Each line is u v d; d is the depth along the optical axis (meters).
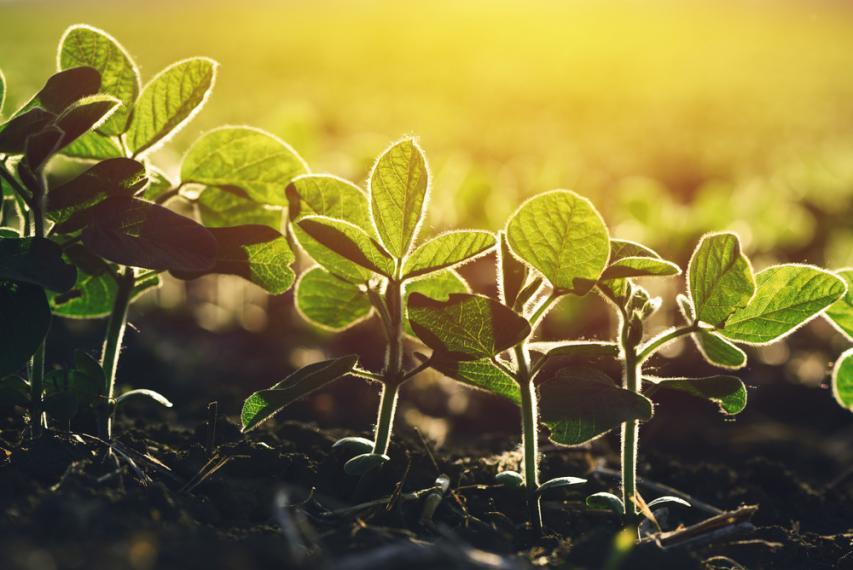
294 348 1.49
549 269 0.72
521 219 0.71
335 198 0.75
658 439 1.19
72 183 0.72
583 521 0.78
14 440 0.76
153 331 1.43
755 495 0.88
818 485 1.05
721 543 0.76
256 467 0.76
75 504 0.65
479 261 1.83
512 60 9.59
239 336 1.53
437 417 1.21
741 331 0.73
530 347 0.75
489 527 0.74
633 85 7.52
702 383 0.72
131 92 0.76
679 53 10.98
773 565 0.77
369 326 1.55
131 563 0.62
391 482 0.77
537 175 2.25
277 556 0.65
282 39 11.13
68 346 1.22
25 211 0.75
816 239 2.05
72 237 0.75
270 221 0.82
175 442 0.84
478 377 0.75
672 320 1.47
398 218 0.72
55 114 0.71
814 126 5.14
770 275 0.72
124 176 0.72
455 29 13.65
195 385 1.22
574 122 5.25
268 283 0.78
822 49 11.86
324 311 0.81
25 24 10.70
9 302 0.70
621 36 13.57
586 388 0.69
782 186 2.46
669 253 1.50
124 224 0.71
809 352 1.56
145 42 9.77
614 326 1.41
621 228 1.52
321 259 0.75
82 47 0.76
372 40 11.47
